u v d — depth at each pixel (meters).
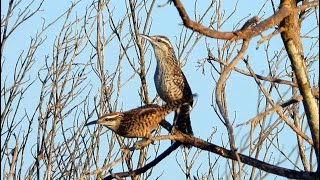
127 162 13.08
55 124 13.22
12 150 13.02
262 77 9.79
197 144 9.93
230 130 7.84
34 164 13.05
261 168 9.40
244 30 7.80
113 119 11.82
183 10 7.10
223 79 7.91
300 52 8.95
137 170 10.67
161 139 10.01
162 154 10.60
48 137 13.14
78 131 13.33
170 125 12.01
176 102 11.91
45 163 13.10
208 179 12.70
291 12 8.55
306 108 8.97
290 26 8.88
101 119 11.86
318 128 8.88
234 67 8.57
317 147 8.90
